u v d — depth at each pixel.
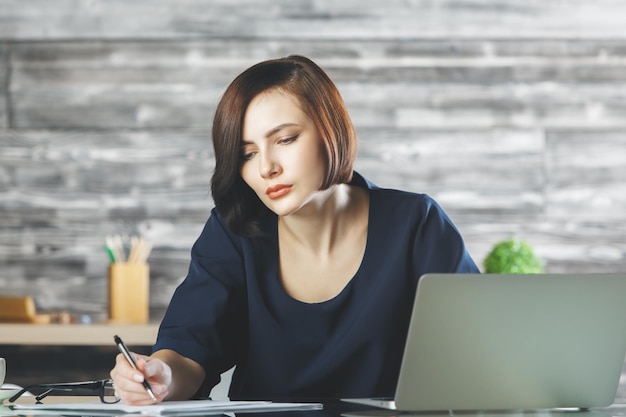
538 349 1.41
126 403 1.46
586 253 3.89
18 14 3.89
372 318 1.80
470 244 3.88
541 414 1.39
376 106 3.89
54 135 3.88
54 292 3.85
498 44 3.92
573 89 3.92
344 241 1.85
